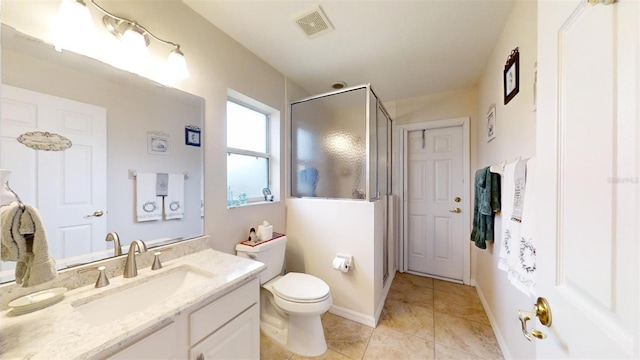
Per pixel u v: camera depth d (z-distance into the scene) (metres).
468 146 2.65
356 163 2.04
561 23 0.57
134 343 0.73
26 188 0.88
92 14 1.05
